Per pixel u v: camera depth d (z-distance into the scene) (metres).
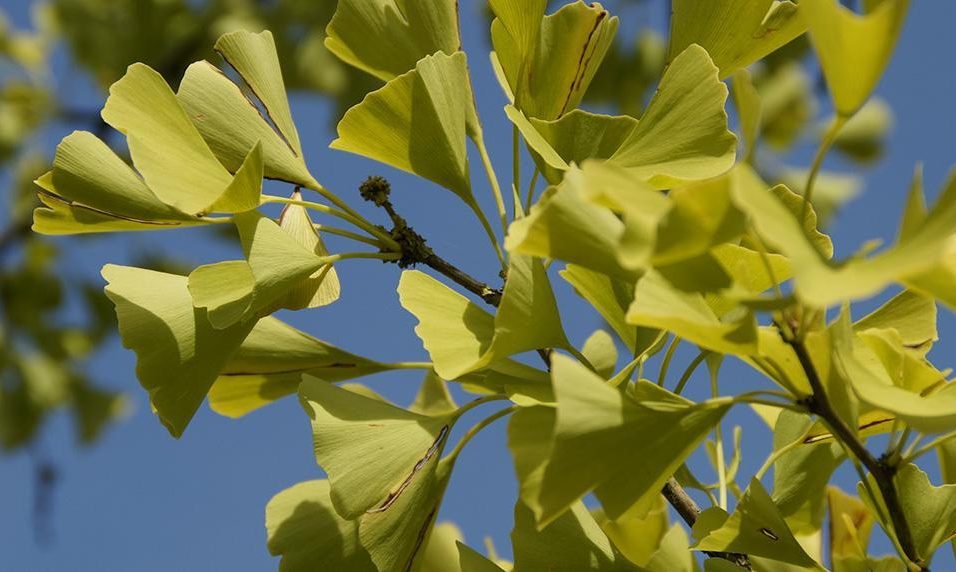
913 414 0.99
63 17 3.13
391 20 1.16
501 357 1.06
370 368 1.15
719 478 1.13
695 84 1.09
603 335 1.20
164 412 1.10
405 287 1.08
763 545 1.06
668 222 0.97
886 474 1.05
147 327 1.10
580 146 1.11
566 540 1.10
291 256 1.10
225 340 1.10
